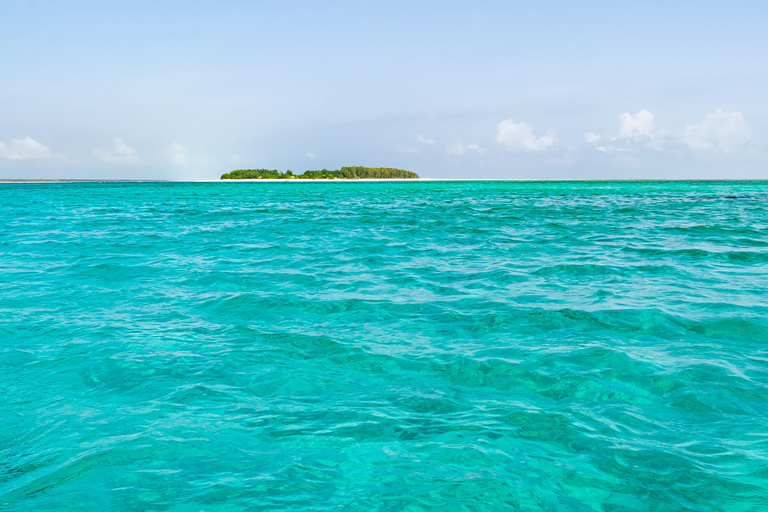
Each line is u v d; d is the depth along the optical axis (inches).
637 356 238.8
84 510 131.0
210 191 2455.7
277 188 2945.4
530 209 1261.1
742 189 2728.8
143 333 275.3
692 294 357.7
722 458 153.3
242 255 543.8
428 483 141.5
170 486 140.6
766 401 191.8
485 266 474.9
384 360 237.6
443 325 291.7
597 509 131.3
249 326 289.9
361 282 405.7
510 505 132.3
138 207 1323.8
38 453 158.1
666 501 134.2
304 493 137.0
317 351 249.4
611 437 166.7
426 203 1544.0
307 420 179.0
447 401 195.0
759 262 487.2
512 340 265.0
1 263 483.5
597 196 1977.1
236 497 135.6
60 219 962.7
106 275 430.0
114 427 173.9
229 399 195.9
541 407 189.0
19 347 252.1
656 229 783.7
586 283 398.9
